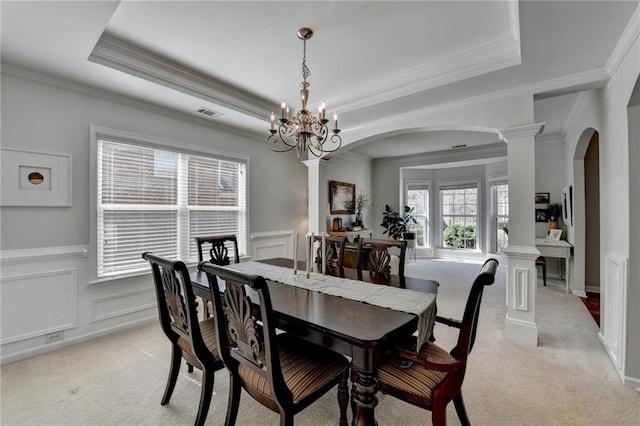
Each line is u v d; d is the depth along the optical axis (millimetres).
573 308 3605
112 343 2709
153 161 3281
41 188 2506
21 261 2420
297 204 5074
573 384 2064
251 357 1326
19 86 2400
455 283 4898
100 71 2443
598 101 2756
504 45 2307
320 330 1344
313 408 1844
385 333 1273
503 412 1792
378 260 2529
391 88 2969
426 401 1345
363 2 1890
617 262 2197
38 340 2502
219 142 3906
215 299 1446
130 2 1869
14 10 1709
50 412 1793
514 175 2752
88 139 2768
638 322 2014
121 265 3021
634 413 1771
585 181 4285
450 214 7398
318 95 3393
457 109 3076
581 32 1896
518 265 2717
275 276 2311
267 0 1868
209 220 3836
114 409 1822
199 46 2396
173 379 1864
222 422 1723
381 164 7406
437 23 2098
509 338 2756
